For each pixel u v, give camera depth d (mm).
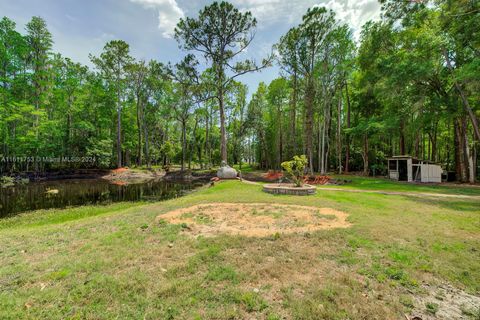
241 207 7059
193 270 2912
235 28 18219
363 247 3689
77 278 2750
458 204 7621
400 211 6457
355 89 23953
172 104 28766
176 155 36688
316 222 5273
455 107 14344
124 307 2211
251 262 3133
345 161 27578
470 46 12352
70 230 4895
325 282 2639
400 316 2111
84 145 26156
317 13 17688
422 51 13930
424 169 16438
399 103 17141
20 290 2514
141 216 6062
